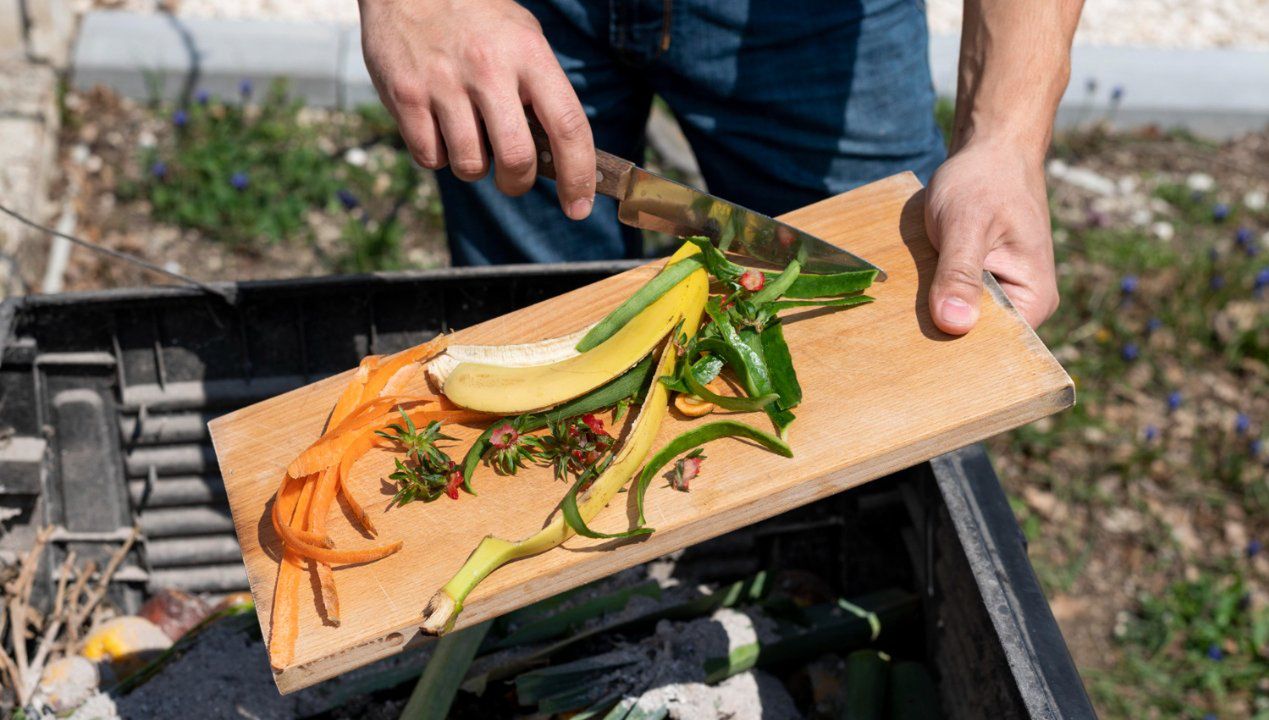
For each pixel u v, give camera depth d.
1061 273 3.76
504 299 2.13
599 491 1.39
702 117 2.30
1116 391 3.47
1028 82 1.79
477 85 1.56
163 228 3.71
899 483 2.06
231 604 2.15
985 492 1.77
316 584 1.37
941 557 1.89
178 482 2.20
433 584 1.37
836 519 2.18
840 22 2.16
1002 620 1.57
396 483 1.49
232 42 4.21
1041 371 1.50
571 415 1.52
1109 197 4.17
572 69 2.26
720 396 1.50
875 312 1.62
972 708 1.74
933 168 2.41
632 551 1.41
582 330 1.67
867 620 2.03
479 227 2.38
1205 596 2.93
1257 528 3.15
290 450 1.56
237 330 2.10
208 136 3.99
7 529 2.14
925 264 1.68
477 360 1.60
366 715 1.93
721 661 1.94
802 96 2.22
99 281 3.50
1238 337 3.57
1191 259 3.86
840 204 1.81
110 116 4.09
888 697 1.96
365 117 4.16
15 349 2.00
